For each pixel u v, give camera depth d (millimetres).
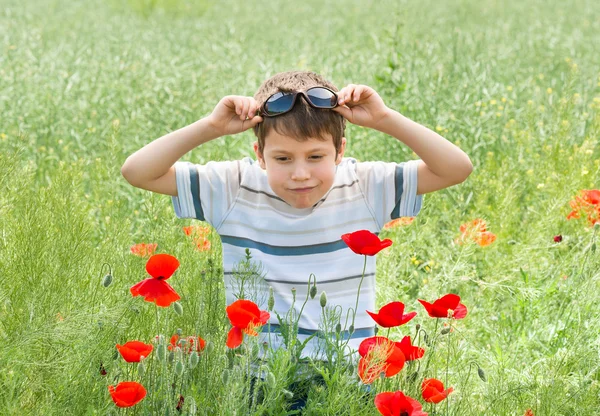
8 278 2738
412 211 2873
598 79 7512
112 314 2506
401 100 6215
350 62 8062
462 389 2715
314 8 17812
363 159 5531
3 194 3127
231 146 5590
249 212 2820
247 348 2318
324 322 2516
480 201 4578
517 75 8203
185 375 2443
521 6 16781
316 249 2797
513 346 3424
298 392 2611
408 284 3953
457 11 15016
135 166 2740
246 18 15406
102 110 6477
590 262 3518
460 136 5762
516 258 4074
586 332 3078
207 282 2896
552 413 2656
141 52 8578
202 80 6949
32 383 2449
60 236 2957
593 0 17297
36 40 9008
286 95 2578
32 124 5980
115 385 2514
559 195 4504
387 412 2141
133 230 4559
